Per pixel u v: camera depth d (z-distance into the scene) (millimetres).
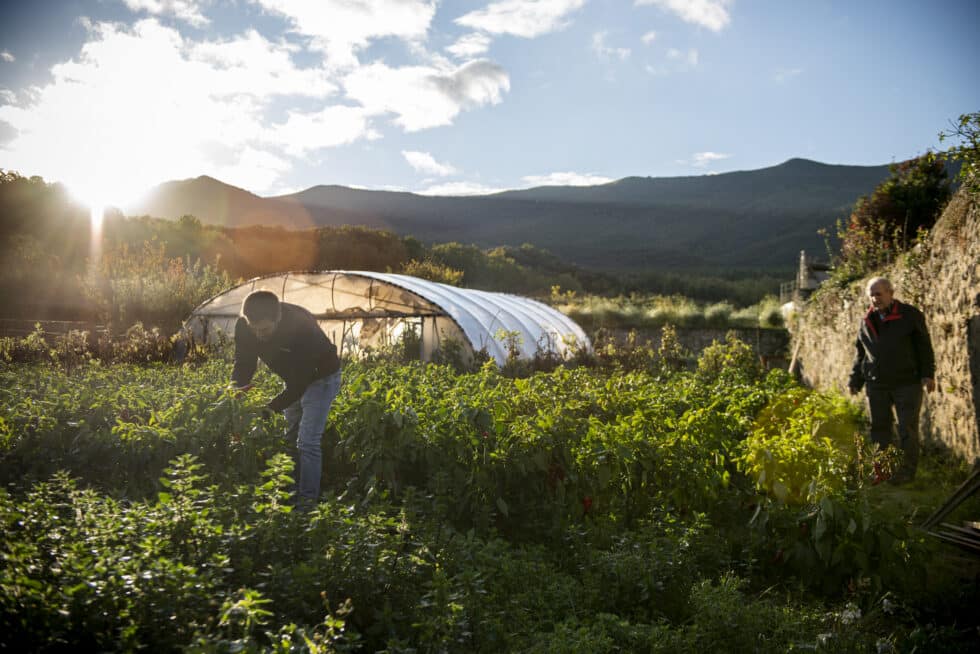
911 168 13375
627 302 31172
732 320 26688
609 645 2518
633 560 3244
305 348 4395
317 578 2516
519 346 14703
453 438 4309
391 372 7539
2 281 20016
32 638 1946
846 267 12125
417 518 3588
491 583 3035
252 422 4480
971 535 4375
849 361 10930
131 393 5203
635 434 4625
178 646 1940
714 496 4527
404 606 2609
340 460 4961
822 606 3328
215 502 3047
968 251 6660
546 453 4363
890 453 4387
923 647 2861
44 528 2477
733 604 2883
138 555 2346
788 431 5086
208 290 18656
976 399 6434
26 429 4531
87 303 18844
